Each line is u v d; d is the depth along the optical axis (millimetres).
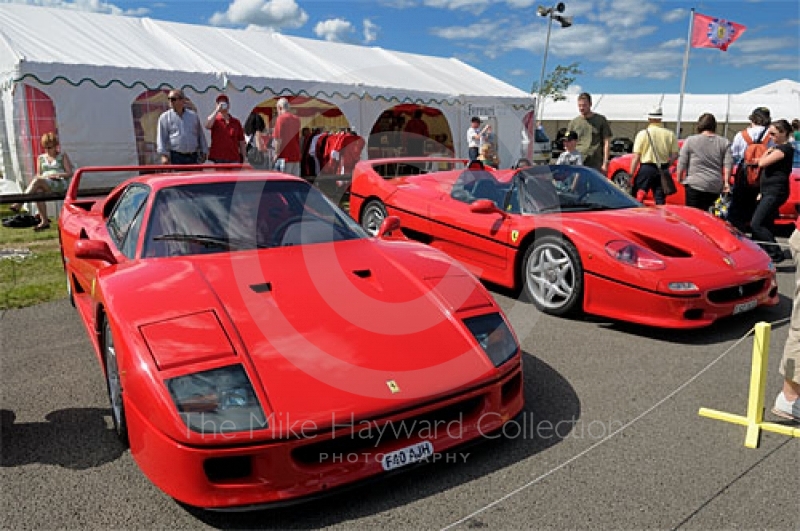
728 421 2869
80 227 4152
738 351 3789
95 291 2867
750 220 7164
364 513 2205
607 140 7773
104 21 10578
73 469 2516
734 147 8062
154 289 2568
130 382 2188
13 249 7109
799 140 10516
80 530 2121
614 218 4531
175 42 10719
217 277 2680
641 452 2592
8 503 2279
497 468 2475
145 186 3506
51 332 4242
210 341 2246
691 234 4340
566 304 4320
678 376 3404
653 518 2146
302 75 10844
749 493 2291
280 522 2166
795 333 2822
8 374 3518
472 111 13039
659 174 7273
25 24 9312
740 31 14484
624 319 4023
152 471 2143
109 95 8906
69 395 3236
